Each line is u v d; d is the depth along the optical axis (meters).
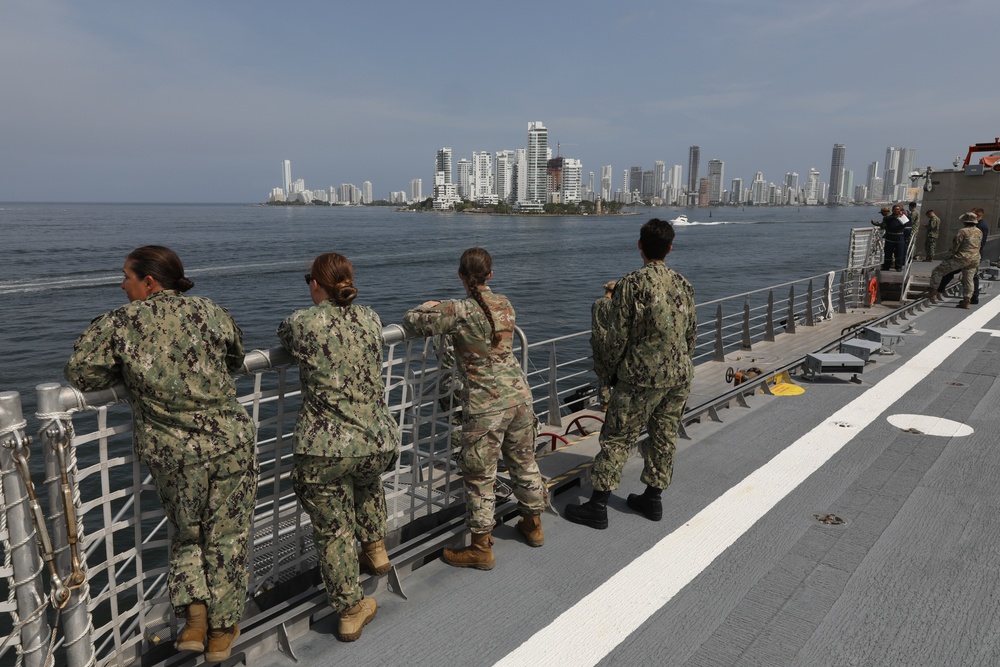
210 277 50.69
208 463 2.39
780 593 3.35
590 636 3.00
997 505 4.38
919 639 2.99
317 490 2.76
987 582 3.45
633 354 3.71
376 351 2.87
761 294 43.38
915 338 9.77
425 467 4.22
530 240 111.94
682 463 5.10
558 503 4.38
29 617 2.23
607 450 3.94
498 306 3.29
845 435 5.72
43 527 2.20
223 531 2.51
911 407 6.50
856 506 4.36
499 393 3.31
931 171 15.41
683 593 3.35
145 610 2.71
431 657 2.84
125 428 2.44
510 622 3.10
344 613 2.92
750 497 4.49
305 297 40.81
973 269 12.14
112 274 49.28
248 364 2.68
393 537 3.54
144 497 10.92
